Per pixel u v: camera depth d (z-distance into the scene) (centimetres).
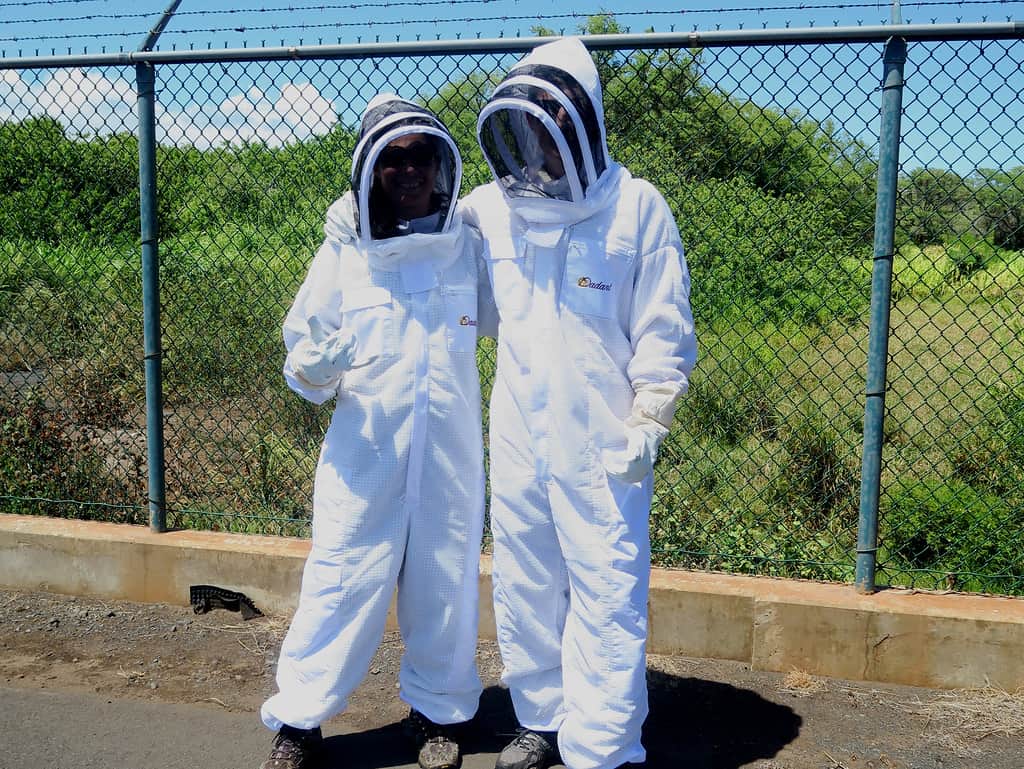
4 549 425
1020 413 437
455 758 297
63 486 464
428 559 289
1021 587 393
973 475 445
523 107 252
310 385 279
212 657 369
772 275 408
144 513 456
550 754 298
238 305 513
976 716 323
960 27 321
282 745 291
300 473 484
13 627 391
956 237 363
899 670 343
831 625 346
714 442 484
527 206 267
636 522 275
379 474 280
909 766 296
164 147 443
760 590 357
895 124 331
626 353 277
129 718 327
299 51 370
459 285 283
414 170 269
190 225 471
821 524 441
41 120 462
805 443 453
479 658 371
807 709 329
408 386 278
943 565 412
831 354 668
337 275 288
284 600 400
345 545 283
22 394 490
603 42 346
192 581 407
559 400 269
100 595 418
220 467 489
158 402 413
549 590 285
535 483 275
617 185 274
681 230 391
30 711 330
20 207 500
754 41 336
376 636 290
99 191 479
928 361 651
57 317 514
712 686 344
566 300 269
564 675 284
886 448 511
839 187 375
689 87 368
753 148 379
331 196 411
